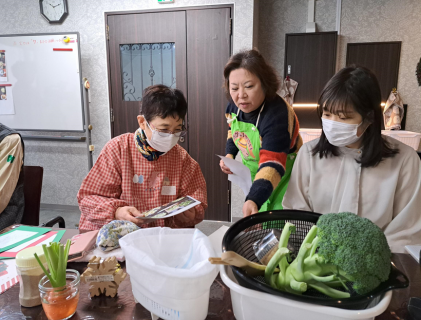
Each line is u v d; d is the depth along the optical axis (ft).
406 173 3.49
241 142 4.83
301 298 1.61
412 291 2.47
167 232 2.34
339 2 10.71
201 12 9.36
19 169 5.58
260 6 11.33
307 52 10.89
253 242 2.35
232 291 1.97
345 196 3.59
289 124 4.19
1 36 10.42
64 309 2.12
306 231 2.41
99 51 10.26
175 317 1.96
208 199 10.48
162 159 4.38
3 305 2.35
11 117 10.98
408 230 3.35
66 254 2.25
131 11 9.77
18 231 3.83
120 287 2.55
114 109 10.50
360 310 1.54
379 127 3.32
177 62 9.84
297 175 3.94
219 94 9.76
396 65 10.63
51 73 10.42
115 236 3.02
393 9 10.46
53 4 10.21
